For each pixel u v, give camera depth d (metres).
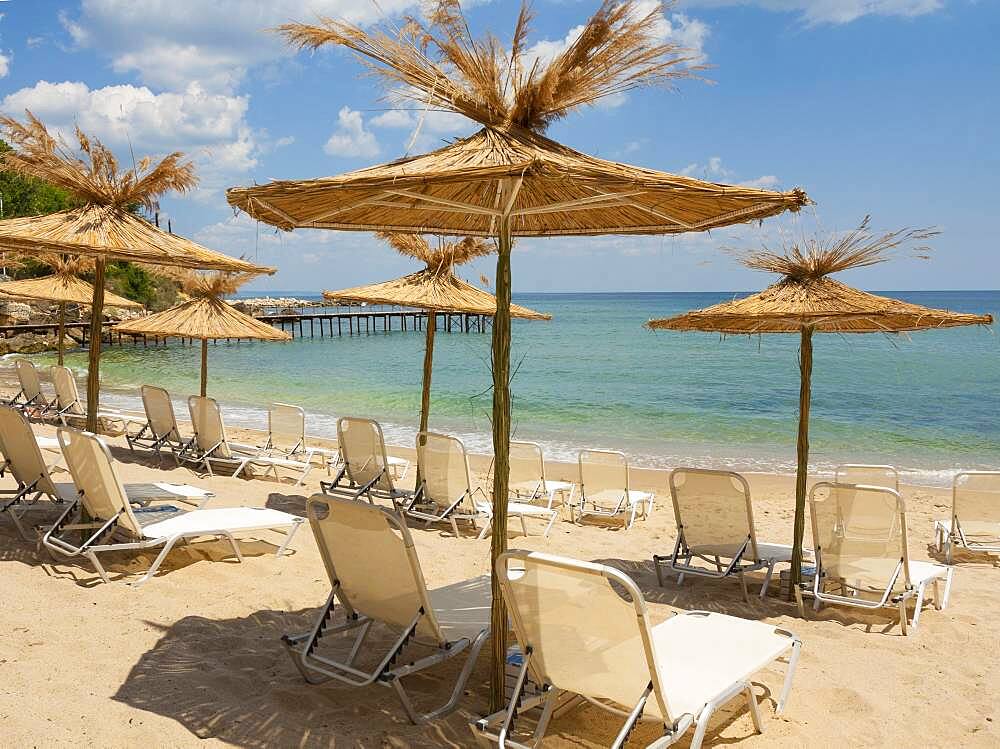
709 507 5.46
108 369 29.47
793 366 32.53
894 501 4.85
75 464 5.03
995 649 4.48
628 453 13.42
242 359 36.84
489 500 8.22
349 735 3.13
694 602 5.39
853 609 5.26
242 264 5.59
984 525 6.80
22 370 13.01
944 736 3.38
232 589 4.84
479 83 3.26
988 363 33.41
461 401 20.81
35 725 3.00
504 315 3.16
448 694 3.55
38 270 39.22
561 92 3.30
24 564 5.02
